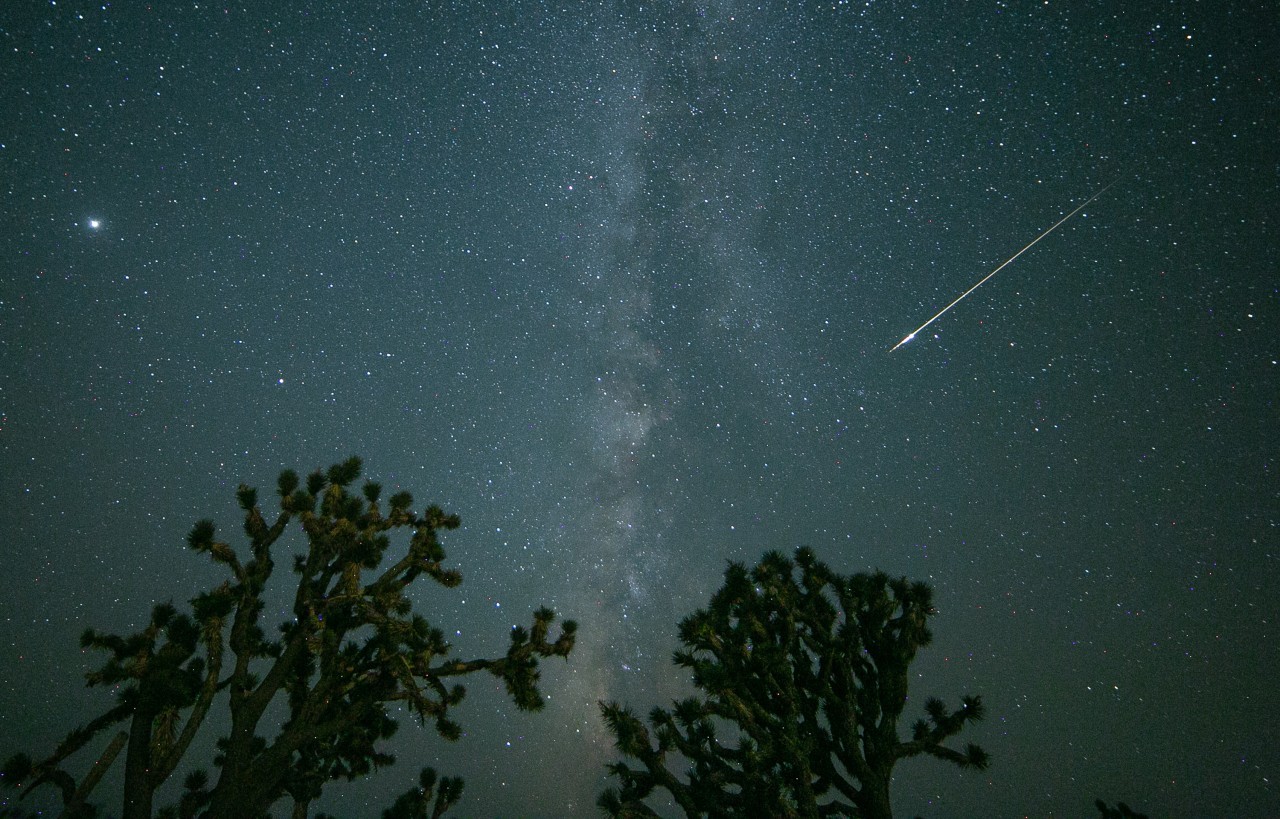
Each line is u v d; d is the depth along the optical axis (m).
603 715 7.48
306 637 7.85
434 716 7.92
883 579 8.39
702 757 7.39
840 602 8.36
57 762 6.91
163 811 7.34
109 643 7.14
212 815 6.78
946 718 7.77
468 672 8.28
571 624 8.71
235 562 7.81
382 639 7.93
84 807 6.70
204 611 7.51
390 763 9.46
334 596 8.02
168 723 7.02
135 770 6.68
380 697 7.93
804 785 7.12
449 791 9.33
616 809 6.89
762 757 7.15
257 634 8.11
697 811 6.94
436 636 8.38
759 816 6.79
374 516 8.68
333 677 7.79
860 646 8.13
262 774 7.11
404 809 9.01
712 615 8.05
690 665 7.96
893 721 7.66
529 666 8.37
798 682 7.96
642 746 7.27
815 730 7.70
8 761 6.74
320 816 9.06
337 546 8.34
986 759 7.55
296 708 8.20
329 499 8.41
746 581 8.01
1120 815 8.78
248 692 7.75
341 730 7.92
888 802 7.22
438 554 8.70
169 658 7.12
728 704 7.46
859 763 7.36
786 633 7.89
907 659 7.81
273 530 8.27
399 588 8.47
